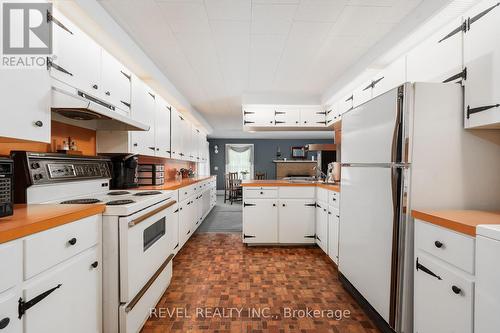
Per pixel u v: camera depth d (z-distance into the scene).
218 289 2.04
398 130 1.38
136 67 2.45
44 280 0.90
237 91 3.86
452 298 1.06
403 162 1.35
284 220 3.13
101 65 1.77
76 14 1.60
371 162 1.63
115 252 1.31
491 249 0.88
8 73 0.99
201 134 6.15
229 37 2.23
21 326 0.80
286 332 1.51
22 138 1.06
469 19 1.35
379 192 1.54
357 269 1.82
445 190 1.37
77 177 1.65
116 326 1.31
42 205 1.23
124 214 1.31
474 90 1.31
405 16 1.91
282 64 2.84
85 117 1.76
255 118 3.98
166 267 1.98
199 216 4.03
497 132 1.38
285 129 4.34
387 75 2.24
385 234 1.47
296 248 3.12
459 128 1.38
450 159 1.37
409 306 1.36
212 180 5.93
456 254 1.04
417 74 1.83
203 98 4.23
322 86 3.61
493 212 1.25
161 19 1.94
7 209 0.92
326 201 2.72
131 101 2.23
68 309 1.03
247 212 3.14
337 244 2.39
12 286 0.77
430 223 1.20
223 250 3.02
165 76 3.14
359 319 1.65
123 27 2.05
